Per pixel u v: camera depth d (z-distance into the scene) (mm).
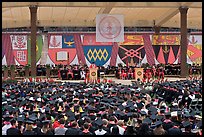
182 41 39062
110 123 13266
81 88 24422
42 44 48250
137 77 37969
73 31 50500
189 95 21812
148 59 49281
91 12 43969
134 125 13555
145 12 44375
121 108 16422
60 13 44781
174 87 25547
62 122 12812
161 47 49719
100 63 48625
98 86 25953
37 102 18828
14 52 47906
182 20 38844
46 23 51312
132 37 49500
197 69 44125
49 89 23609
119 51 48750
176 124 13242
